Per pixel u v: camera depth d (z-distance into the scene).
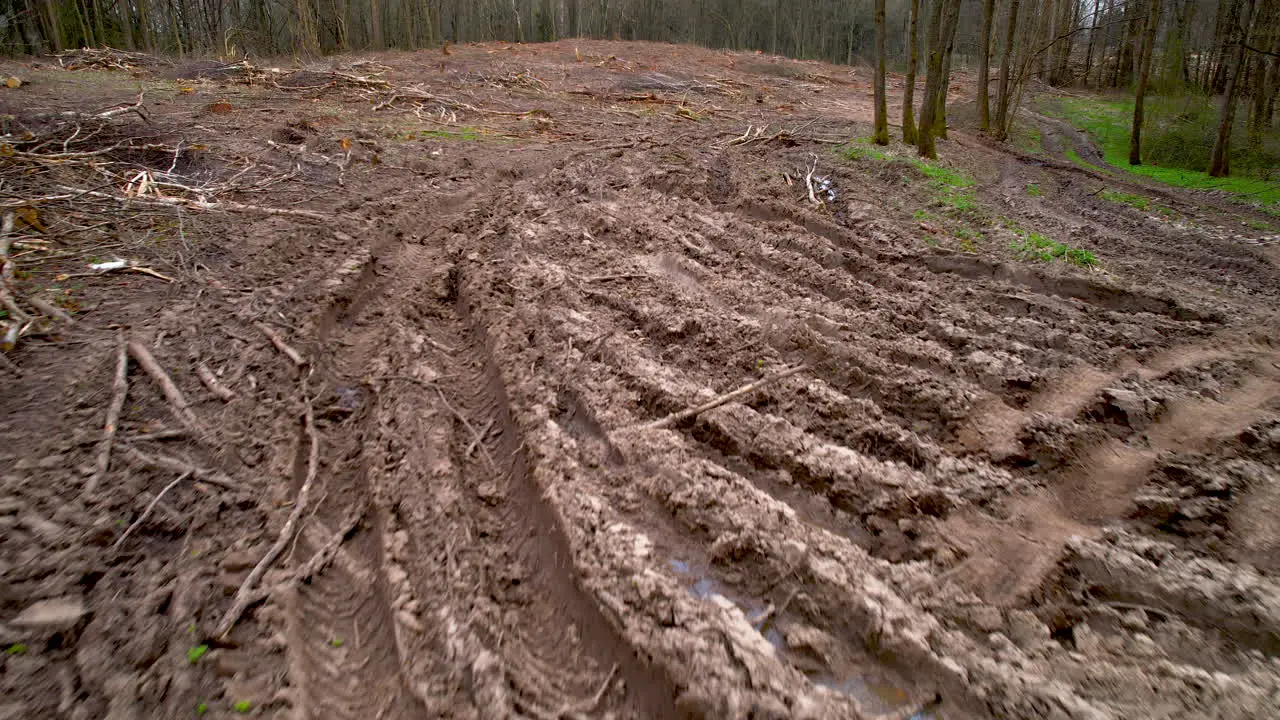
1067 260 7.02
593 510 2.99
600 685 2.30
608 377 4.13
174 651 2.24
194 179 7.20
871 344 4.68
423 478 3.20
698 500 3.08
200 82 14.58
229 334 4.22
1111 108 22.70
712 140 12.89
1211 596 2.66
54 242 5.10
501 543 2.91
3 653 2.14
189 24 26.89
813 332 4.72
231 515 2.87
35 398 3.33
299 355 4.10
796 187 9.46
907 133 13.30
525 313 4.87
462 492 3.16
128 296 4.49
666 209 7.76
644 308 5.12
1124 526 3.13
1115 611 2.64
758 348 4.57
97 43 22.17
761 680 2.25
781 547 2.83
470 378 4.21
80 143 7.73
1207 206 11.24
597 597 2.57
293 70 17.11
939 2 11.37
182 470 3.04
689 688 2.22
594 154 10.59
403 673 2.26
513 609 2.59
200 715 2.05
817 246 6.85
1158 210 10.59
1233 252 8.16
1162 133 17.25
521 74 19.81
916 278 6.52
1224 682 2.31
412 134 11.08
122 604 2.38
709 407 3.81
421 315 4.99
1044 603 2.69
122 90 12.58
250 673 2.21
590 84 20.09
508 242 6.44
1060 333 5.12
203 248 5.41
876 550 2.96
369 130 10.98
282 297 4.75
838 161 11.47
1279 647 2.47
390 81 16.95
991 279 6.54
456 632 2.41
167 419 3.36
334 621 2.49
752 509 3.04
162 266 5.01
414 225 6.71
